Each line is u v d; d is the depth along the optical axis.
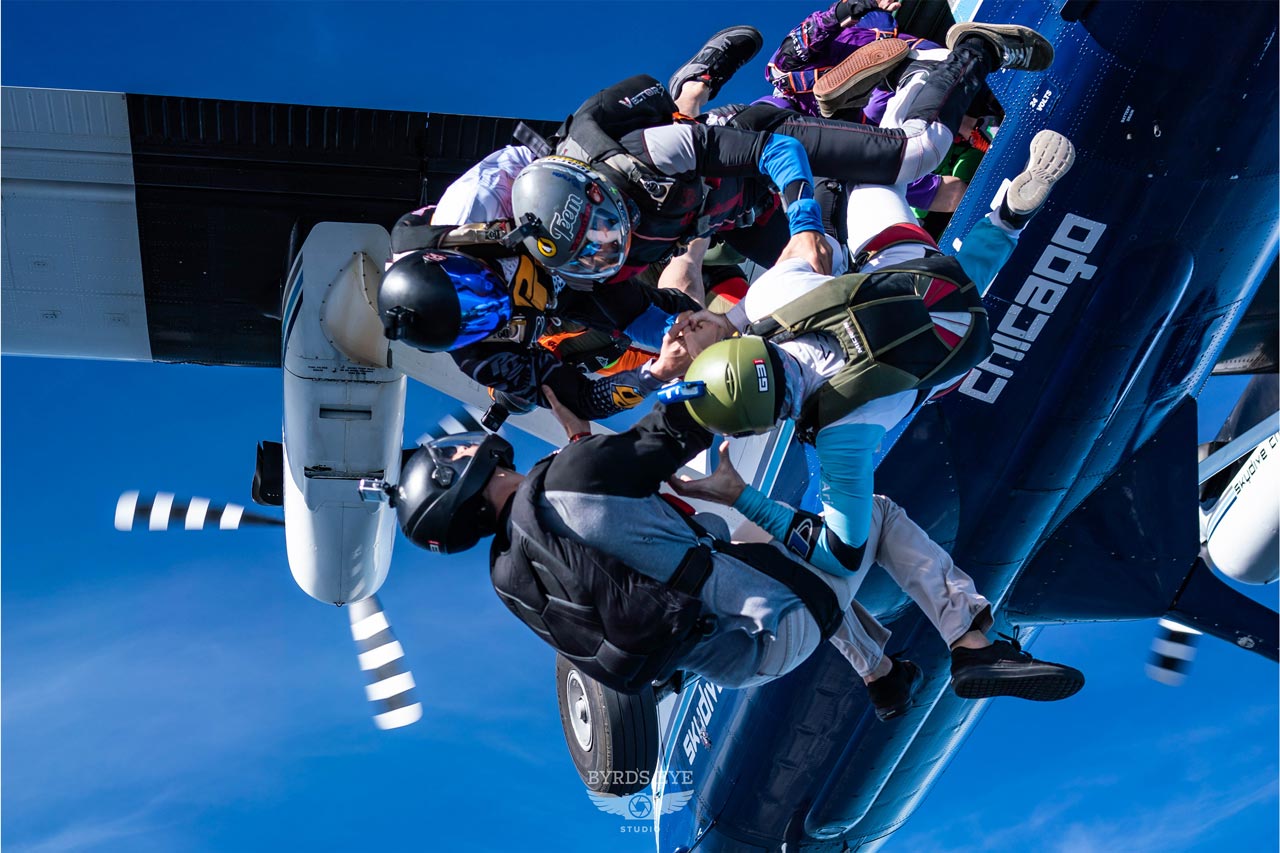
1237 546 6.89
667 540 3.50
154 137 6.16
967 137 5.29
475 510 3.67
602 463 3.46
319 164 6.21
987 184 5.52
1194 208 5.45
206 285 6.59
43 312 6.74
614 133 3.93
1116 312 5.63
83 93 6.10
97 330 6.84
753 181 4.27
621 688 3.54
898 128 4.09
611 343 4.55
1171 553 6.37
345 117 6.11
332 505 6.78
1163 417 6.21
